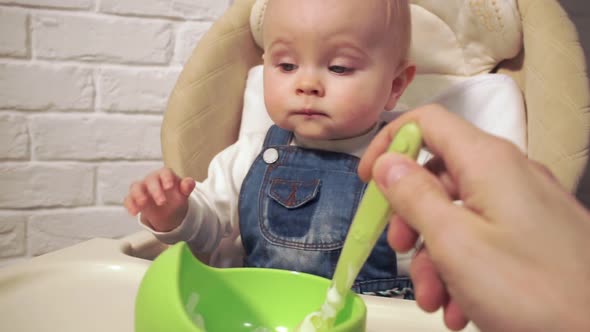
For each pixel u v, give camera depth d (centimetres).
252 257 77
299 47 72
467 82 85
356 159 78
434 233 30
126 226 129
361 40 72
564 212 29
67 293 54
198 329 36
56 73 120
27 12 116
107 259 59
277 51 74
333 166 77
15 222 123
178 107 85
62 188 124
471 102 84
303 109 73
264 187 78
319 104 72
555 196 30
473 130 33
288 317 48
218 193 81
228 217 82
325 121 73
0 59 116
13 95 118
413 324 51
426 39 89
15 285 53
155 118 127
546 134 72
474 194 31
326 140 80
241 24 91
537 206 29
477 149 31
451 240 30
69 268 57
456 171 32
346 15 71
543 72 75
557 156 70
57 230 126
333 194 75
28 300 52
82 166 125
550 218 29
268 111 76
